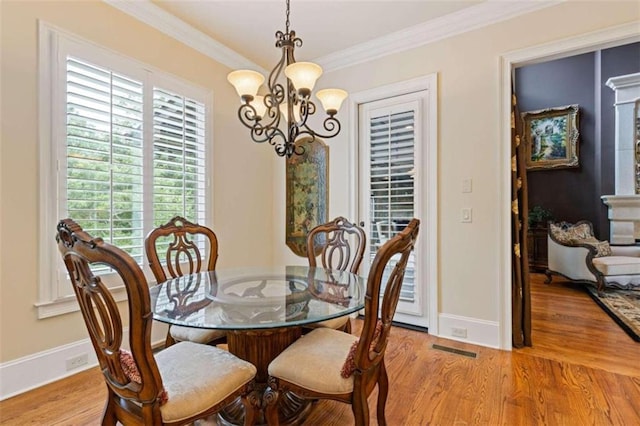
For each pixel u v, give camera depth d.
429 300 2.92
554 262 4.96
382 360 1.57
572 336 2.87
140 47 2.58
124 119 2.46
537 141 6.07
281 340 1.80
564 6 2.35
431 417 1.75
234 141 3.46
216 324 1.38
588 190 5.72
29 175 2.00
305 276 2.22
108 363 1.18
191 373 1.36
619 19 2.18
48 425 1.68
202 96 3.09
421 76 2.94
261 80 1.88
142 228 2.58
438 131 2.86
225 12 2.64
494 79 2.61
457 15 2.67
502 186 2.58
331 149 3.51
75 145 2.19
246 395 1.45
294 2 2.50
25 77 1.98
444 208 2.83
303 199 3.74
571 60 5.84
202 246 3.08
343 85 3.40
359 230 2.44
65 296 2.15
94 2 2.29
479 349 2.59
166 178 2.78
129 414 1.20
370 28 2.87
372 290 1.30
